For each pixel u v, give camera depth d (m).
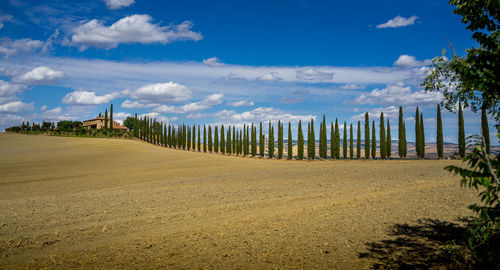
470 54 5.88
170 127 107.12
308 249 8.58
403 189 18.95
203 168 42.09
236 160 56.34
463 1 6.34
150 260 8.05
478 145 4.85
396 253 8.00
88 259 8.23
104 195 20.55
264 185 23.66
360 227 10.68
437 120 59.41
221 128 84.88
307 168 39.50
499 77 4.89
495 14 5.64
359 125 69.38
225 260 7.93
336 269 7.16
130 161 52.12
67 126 141.38
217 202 16.80
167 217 13.28
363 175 28.64
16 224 12.52
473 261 6.89
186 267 7.52
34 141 91.06
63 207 16.33
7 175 34.47
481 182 4.79
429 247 8.29
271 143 72.75
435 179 23.47
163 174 35.12
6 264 7.99
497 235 6.32
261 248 8.78
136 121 128.12
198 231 10.80
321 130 69.44
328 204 15.01
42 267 7.73
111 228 11.58
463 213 12.23
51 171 38.50
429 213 12.45
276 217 12.60
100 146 79.19
